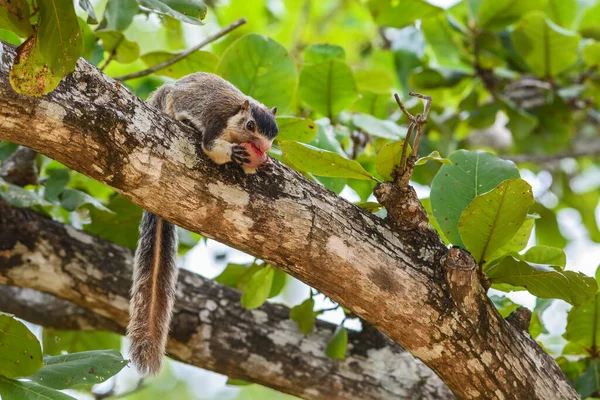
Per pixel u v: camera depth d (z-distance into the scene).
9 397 7.23
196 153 7.29
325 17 21.17
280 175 7.62
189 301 10.41
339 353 9.86
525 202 7.48
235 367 10.30
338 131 11.47
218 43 14.22
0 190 10.04
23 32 6.84
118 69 16.22
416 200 7.70
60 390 7.61
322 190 7.79
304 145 7.41
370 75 13.38
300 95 11.56
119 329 11.60
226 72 10.29
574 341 9.71
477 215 7.64
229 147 7.28
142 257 9.41
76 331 12.33
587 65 14.62
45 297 11.81
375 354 10.31
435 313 7.62
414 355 7.95
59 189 10.36
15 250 10.25
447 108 17.03
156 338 9.03
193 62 11.43
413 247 7.73
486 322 7.75
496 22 14.09
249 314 10.52
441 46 15.10
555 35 13.48
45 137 6.84
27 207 10.52
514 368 7.84
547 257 8.69
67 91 6.88
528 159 16.61
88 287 10.41
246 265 10.91
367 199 11.39
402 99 15.52
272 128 9.23
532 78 15.05
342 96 11.47
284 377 10.23
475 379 7.82
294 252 7.52
